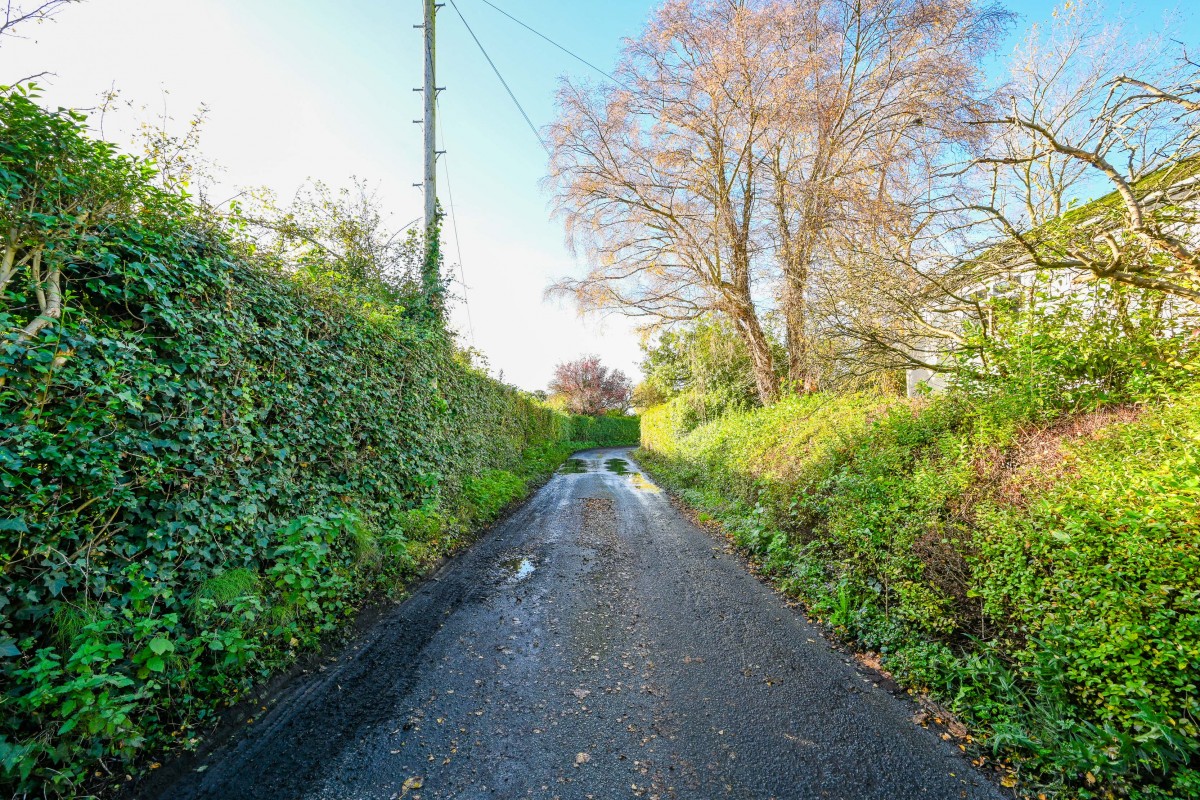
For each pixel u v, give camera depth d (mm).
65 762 2234
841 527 5070
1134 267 4414
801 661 3648
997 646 3146
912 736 2781
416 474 6602
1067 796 2287
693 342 16875
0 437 2246
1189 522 2605
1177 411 3574
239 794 2369
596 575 5656
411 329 7336
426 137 10219
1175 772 2188
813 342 8641
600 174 12672
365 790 2416
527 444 17484
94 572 2564
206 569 3215
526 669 3574
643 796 2396
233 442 3564
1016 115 4527
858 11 9617
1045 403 4781
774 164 11242
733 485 9133
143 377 2932
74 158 2826
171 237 3305
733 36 10164
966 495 4199
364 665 3596
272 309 4301
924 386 6688
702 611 4602
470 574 5641
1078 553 2865
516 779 2506
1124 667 2463
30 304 2582
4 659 2207
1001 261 5527
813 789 2418
